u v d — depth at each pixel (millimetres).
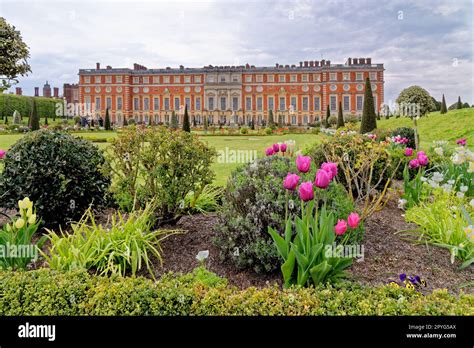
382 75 53750
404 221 4852
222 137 29422
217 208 5234
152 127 4797
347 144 5863
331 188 3824
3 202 4863
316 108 56562
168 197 4531
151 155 4504
